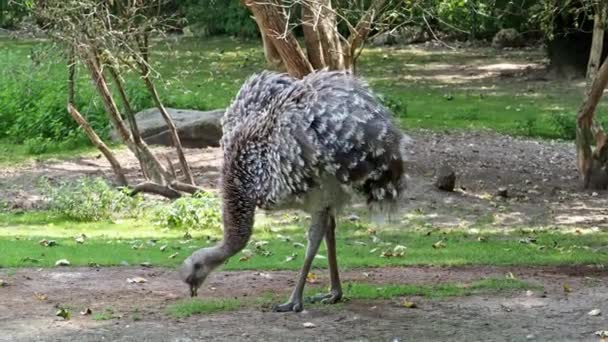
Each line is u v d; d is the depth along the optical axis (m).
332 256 13.93
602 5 25.94
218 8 63.72
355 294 14.52
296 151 12.44
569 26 43.72
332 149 12.44
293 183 12.62
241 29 62.81
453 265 17.36
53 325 12.84
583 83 45.00
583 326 12.89
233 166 13.13
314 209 13.08
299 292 13.53
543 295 14.66
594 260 18.09
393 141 12.84
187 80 45.34
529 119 34.38
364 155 12.57
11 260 17.05
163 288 15.18
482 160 29.47
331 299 14.01
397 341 12.14
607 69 26.09
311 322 12.98
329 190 12.82
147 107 33.97
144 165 25.42
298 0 21.48
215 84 44.28
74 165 28.95
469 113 37.06
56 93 32.81
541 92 42.97
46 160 29.55
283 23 21.80
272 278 16.03
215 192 24.73
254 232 21.34
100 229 22.08
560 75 46.72
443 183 25.88
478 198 25.47
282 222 22.66
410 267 17.17
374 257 18.25
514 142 32.25
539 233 21.78
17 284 15.25
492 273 16.59
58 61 29.70
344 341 12.13
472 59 53.97
